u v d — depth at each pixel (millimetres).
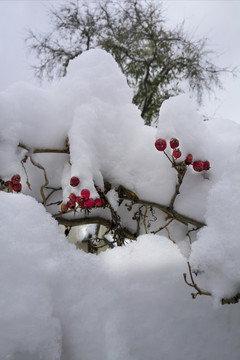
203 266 239
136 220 385
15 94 324
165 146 313
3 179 311
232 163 251
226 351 255
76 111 328
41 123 324
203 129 331
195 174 346
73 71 359
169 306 256
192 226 360
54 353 219
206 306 261
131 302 252
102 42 2469
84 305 243
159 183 342
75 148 314
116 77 361
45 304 223
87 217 388
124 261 271
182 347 249
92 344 236
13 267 228
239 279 226
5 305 214
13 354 206
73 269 251
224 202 241
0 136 310
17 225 246
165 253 282
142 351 243
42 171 365
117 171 346
